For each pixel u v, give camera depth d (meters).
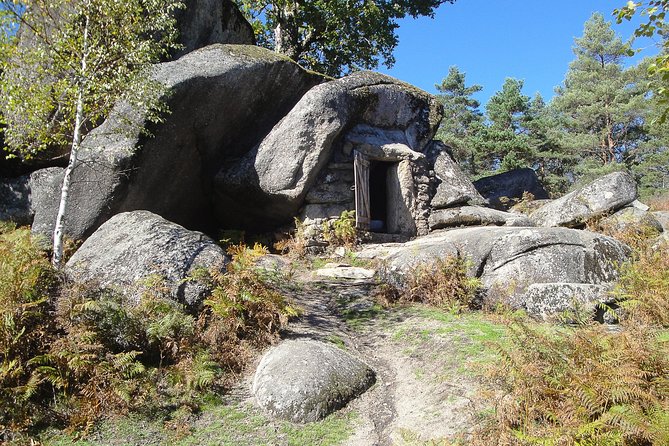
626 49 6.35
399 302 9.16
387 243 13.26
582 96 32.25
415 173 14.63
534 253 8.80
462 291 8.76
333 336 7.68
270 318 7.27
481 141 32.25
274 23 22.56
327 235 12.97
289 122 12.82
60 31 8.99
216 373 6.30
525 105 36.38
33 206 10.50
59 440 4.97
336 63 23.92
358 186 13.40
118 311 6.24
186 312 7.02
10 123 9.25
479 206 14.88
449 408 5.44
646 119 28.72
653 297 6.89
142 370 5.70
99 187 10.08
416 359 6.88
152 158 10.70
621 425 3.79
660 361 4.40
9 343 5.45
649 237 10.68
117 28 9.30
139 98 9.10
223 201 13.14
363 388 6.27
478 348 6.64
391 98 14.88
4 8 8.69
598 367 4.36
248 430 5.43
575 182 33.78
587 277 8.55
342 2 20.97
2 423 5.00
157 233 7.68
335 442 5.32
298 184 12.62
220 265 7.56
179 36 13.07
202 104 11.34
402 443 5.14
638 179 32.25
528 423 4.32
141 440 5.12
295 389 5.78
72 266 6.78
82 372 5.59
